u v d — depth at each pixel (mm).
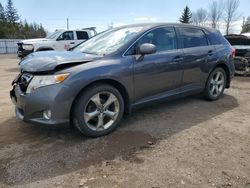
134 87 4219
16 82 3982
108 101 3973
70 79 3521
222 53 5824
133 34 4414
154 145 3691
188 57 5027
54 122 3523
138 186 2789
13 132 4094
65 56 3912
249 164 3234
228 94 6699
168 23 4949
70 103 3570
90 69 3691
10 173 3010
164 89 4730
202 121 4652
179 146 3674
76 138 3891
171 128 4305
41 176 2959
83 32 14453
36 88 3531
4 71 12219
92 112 3820
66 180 2891
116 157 3361
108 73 3828
